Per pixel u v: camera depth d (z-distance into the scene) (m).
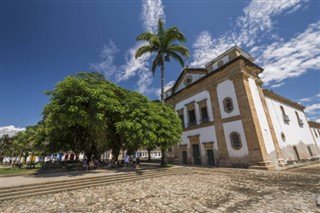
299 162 18.66
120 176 10.86
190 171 14.33
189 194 6.86
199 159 20.19
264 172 12.17
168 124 15.76
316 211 4.57
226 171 13.60
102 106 11.87
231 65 17.64
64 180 8.66
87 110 12.05
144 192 7.40
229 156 16.56
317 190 6.75
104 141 16.81
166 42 21.23
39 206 5.60
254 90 17.34
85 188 8.46
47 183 8.11
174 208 5.20
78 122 11.99
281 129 19.39
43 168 21.12
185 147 22.62
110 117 16.03
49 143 20.28
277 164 14.88
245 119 15.61
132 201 6.05
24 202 6.10
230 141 16.64
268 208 4.91
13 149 35.84
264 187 7.68
